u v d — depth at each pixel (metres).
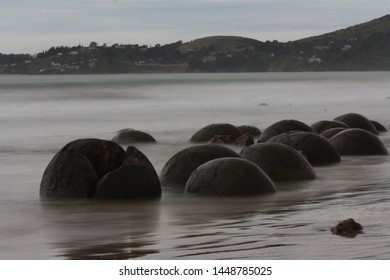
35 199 22.89
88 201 22.16
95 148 22.86
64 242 16.58
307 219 18.53
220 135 39.28
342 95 126.12
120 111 79.69
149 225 18.36
